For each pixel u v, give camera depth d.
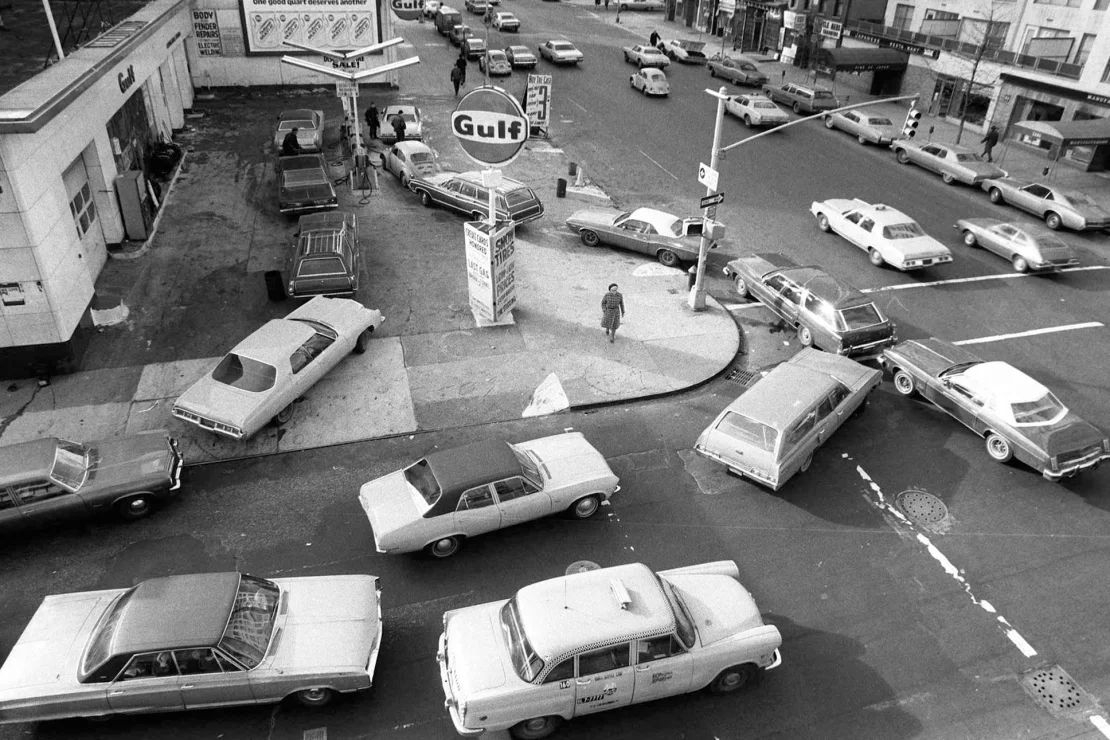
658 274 20.78
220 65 35.38
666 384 15.99
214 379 13.97
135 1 28.42
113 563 11.24
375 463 13.53
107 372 15.55
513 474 11.48
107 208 19.45
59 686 8.47
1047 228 24.97
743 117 34.56
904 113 38.38
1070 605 11.05
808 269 18.50
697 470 13.66
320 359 14.90
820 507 12.84
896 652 10.25
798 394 13.59
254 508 12.41
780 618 10.72
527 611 8.95
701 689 9.68
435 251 21.23
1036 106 33.31
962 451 14.36
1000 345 17.88
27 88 14.45
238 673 8.70
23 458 11.34
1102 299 20.28
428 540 11.19
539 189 26.06
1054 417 13.84
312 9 34.88
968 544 12.14
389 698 9.45
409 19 52.03
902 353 15.93
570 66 43.12
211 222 22.12
